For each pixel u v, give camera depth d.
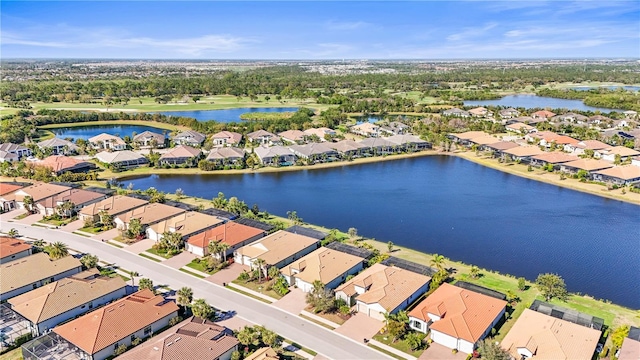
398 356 53.88
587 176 131.62
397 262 74.56
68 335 55.12
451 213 105.50
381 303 61.38
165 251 83.19
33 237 90.06
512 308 63.50
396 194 120.31
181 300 62.25
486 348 50.22
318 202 113.62
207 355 51.16
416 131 197.00
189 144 173.00
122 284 68.00
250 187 126.94
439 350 55.00
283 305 65.19
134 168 144.38
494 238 90.88
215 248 76.56
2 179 131.12
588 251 84.94
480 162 154.75
